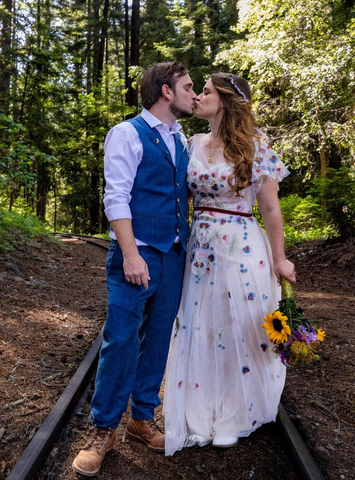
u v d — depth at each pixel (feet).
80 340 14.19
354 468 7.94
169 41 74.95
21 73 65.72
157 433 8.87
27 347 13.00
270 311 9.18
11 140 29.37
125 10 88.38
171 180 8.52
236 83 8.80
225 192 8.80
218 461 8.43
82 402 10.43
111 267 8.30
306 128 35.73
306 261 26.23
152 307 8.69
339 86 30.12
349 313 17.06
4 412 9.47
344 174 26.50
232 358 8.87
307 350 8.17
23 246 27.55
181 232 8.69
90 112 79.10
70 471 7.98
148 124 8.46
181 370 8.98
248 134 8.64
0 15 60.70
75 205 96.27
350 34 28.43
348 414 9.74
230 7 67.46
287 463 8.32
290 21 33.63
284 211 38.42
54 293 19.84
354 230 26.43
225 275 8.84
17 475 7.21
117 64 120.47
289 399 10.42
